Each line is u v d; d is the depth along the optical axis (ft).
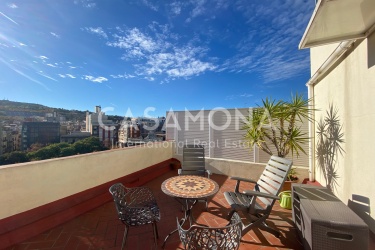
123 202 8.43
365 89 7.73
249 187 15.56
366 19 6.48
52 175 9.95
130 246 7.97
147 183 16.40
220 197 13.41
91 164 12.06
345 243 6.02
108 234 8.78
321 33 7.43
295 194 8.90
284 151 13.12
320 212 6.84
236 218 6.25
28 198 8.94
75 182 11.09
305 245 7.13
